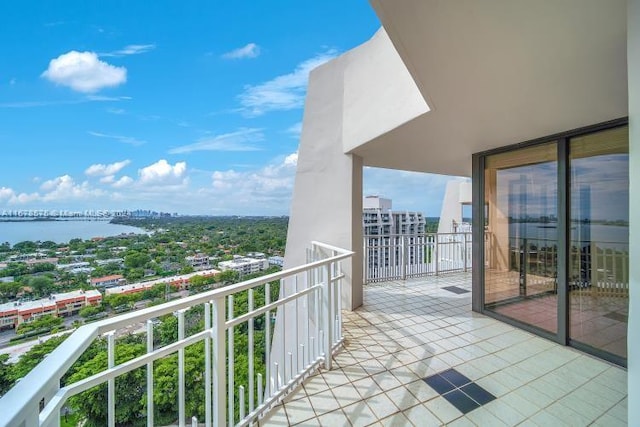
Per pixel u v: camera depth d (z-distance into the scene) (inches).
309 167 191.9
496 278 157.5
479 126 122.0
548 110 101.8
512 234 150.7
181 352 57.9
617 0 49.2
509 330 140.2
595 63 70.8
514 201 150.0
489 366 107.3
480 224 165.6
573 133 121.8
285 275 85.5
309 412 82.8
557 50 65.7
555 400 88.2
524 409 84.2
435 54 69.0
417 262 256.4
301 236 194.5
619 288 110.9
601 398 88.9
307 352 101.4
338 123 177.3
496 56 69.0
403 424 78.4
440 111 105.2
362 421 79.4
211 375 68.2
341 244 174.1
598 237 117.0
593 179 118.4
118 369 46.8
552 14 53.7
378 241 238.8
